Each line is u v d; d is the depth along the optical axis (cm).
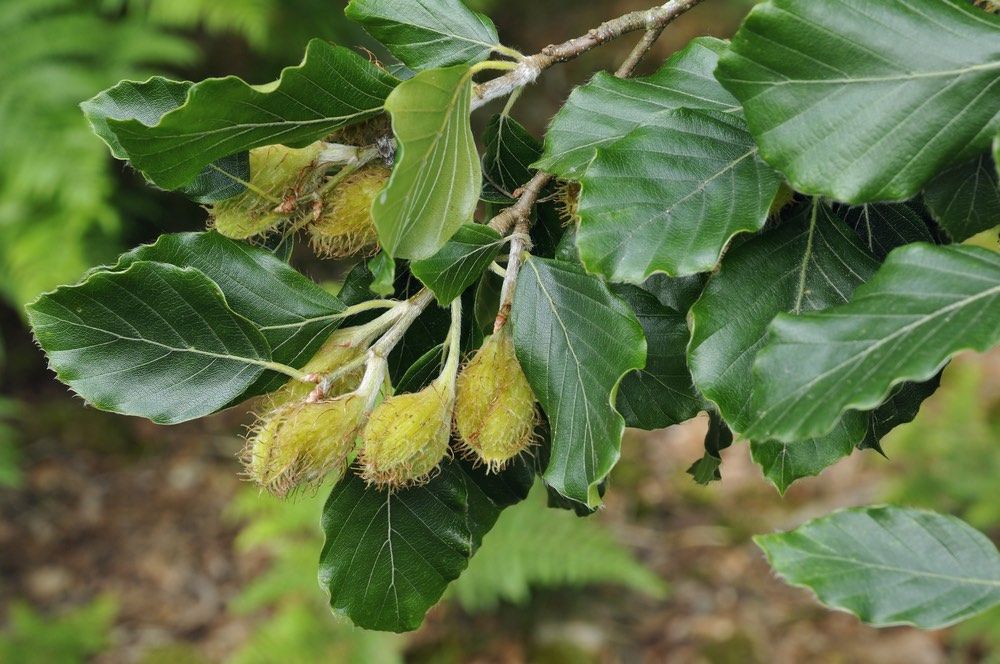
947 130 47
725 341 49
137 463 202
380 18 53
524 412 51
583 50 53
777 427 46
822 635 165
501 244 51
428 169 48
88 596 174
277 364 51
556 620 167
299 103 50
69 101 171
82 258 164
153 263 50
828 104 47
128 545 184
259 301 52
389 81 50
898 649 160
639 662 162
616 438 50
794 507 186
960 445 152
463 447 53
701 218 49
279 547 156
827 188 47
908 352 45
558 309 51
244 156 51
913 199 51
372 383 51
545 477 51
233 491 195
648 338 52
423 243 48
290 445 50
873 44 47
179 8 178
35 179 162
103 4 195
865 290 47
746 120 48
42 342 51
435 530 53
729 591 174
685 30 246
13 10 181
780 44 47
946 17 47
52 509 190
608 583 174
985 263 46
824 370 46
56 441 204
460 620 167
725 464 201
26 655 147
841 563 48
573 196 52
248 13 178
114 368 51
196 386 51
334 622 142
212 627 168
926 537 48
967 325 45
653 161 49
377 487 53
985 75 47
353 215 51
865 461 185
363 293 53
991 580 48
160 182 50
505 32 263
